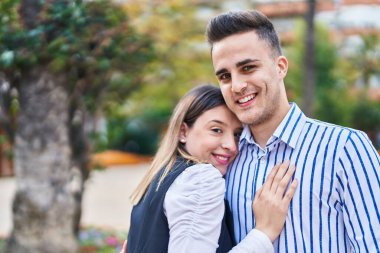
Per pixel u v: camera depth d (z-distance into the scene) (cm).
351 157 198
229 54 210
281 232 206
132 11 641
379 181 197
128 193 1175
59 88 535
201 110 227
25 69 521
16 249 536
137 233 212
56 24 478
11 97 561
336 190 200
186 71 799
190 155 228
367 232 195
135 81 617
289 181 207
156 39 641
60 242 541
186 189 202
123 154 1848
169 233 204
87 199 1095
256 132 221
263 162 217
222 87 218
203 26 739
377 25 1027
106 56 526
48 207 536
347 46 1134
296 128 210
